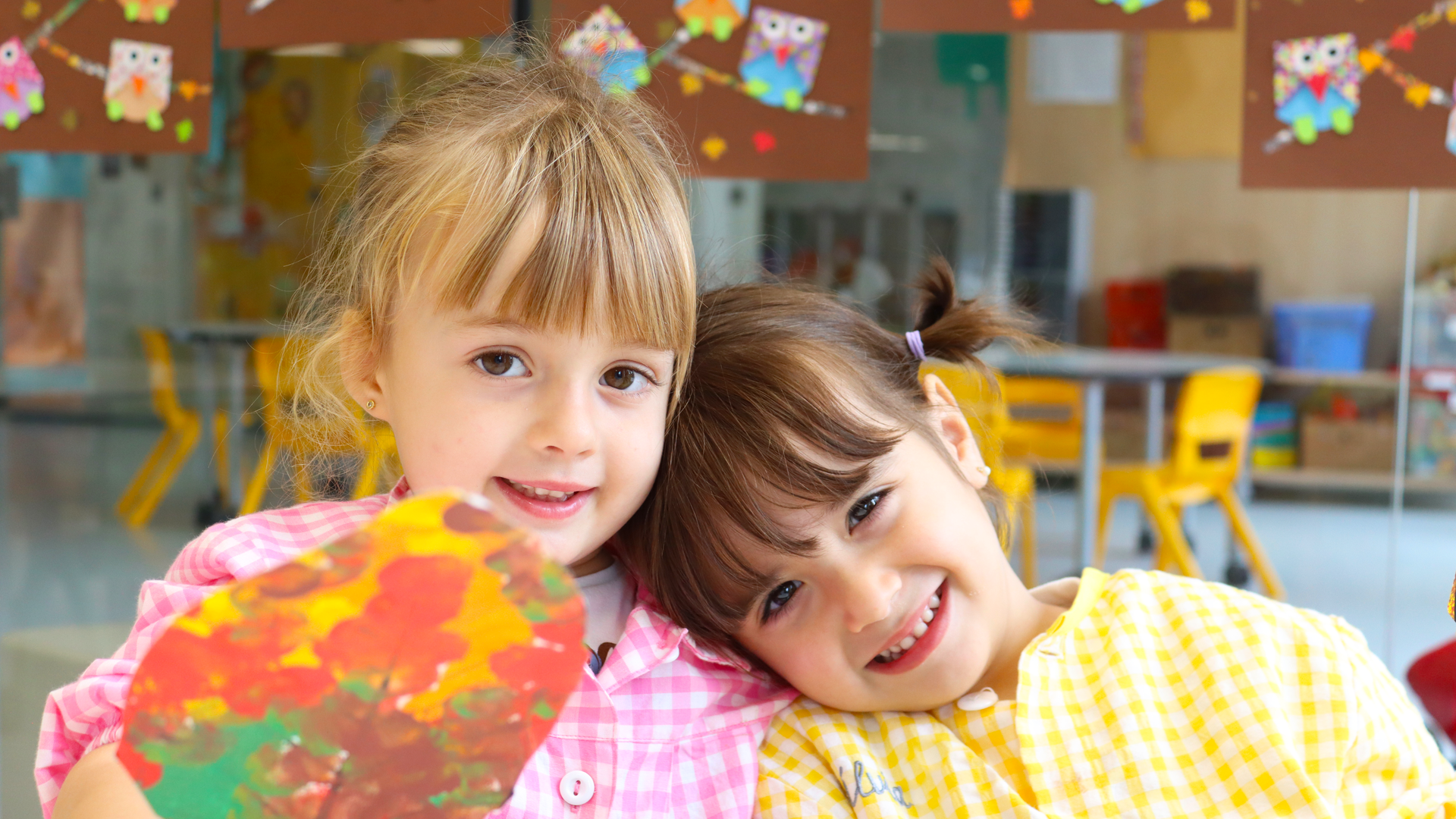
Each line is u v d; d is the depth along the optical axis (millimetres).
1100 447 2832
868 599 723
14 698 1513
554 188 634
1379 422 2781
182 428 2596
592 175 647
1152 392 2857
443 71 881
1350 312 3266
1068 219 4414
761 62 1034
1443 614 2131
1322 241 3693
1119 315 4270
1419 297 2734
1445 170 979
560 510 654
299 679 463
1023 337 966
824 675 763
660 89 1031
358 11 1051
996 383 1013
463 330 627
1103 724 774
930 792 767
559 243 619
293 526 750
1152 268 4242
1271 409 2975
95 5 1168
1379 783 772
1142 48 4305
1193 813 737
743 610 755
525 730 481
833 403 744
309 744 473
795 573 737
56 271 2715
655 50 1026
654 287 653
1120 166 4352
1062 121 4477
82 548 2373
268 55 2451
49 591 2193
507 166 640
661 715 761
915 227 4637
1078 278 4395
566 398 636
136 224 2652
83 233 2691
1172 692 790
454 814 496
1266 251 3842
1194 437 2826
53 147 1182
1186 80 4199
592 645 772
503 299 617
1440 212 2736
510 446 634
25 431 2699
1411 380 2713
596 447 649
